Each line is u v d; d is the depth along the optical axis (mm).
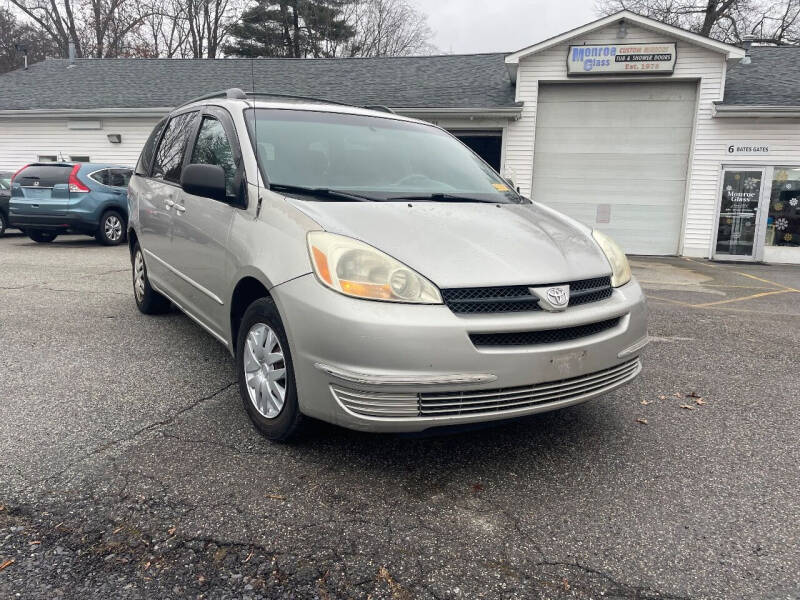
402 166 3699
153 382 3881
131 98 17203
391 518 2412
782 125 13461
